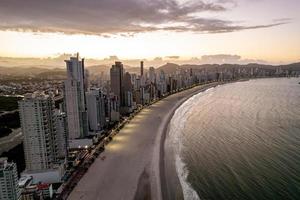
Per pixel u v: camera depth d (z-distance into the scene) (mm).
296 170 79688
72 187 70062
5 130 127062
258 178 75125
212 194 67375
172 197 65938
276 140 111188
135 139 118000
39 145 74750
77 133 113562
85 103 125250
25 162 79750
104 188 70250
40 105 74562
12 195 54219
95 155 95000
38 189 63688
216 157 93688
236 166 84500
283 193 66438
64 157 85938
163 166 86125
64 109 114250
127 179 76125
